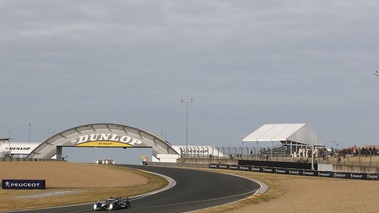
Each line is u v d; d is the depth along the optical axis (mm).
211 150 143375
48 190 78125
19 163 116500
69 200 64000
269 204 57000
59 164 118750
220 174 101375
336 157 115750
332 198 59406
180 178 94750
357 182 82750
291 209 50312
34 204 60156
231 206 56094
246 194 70125
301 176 98062
